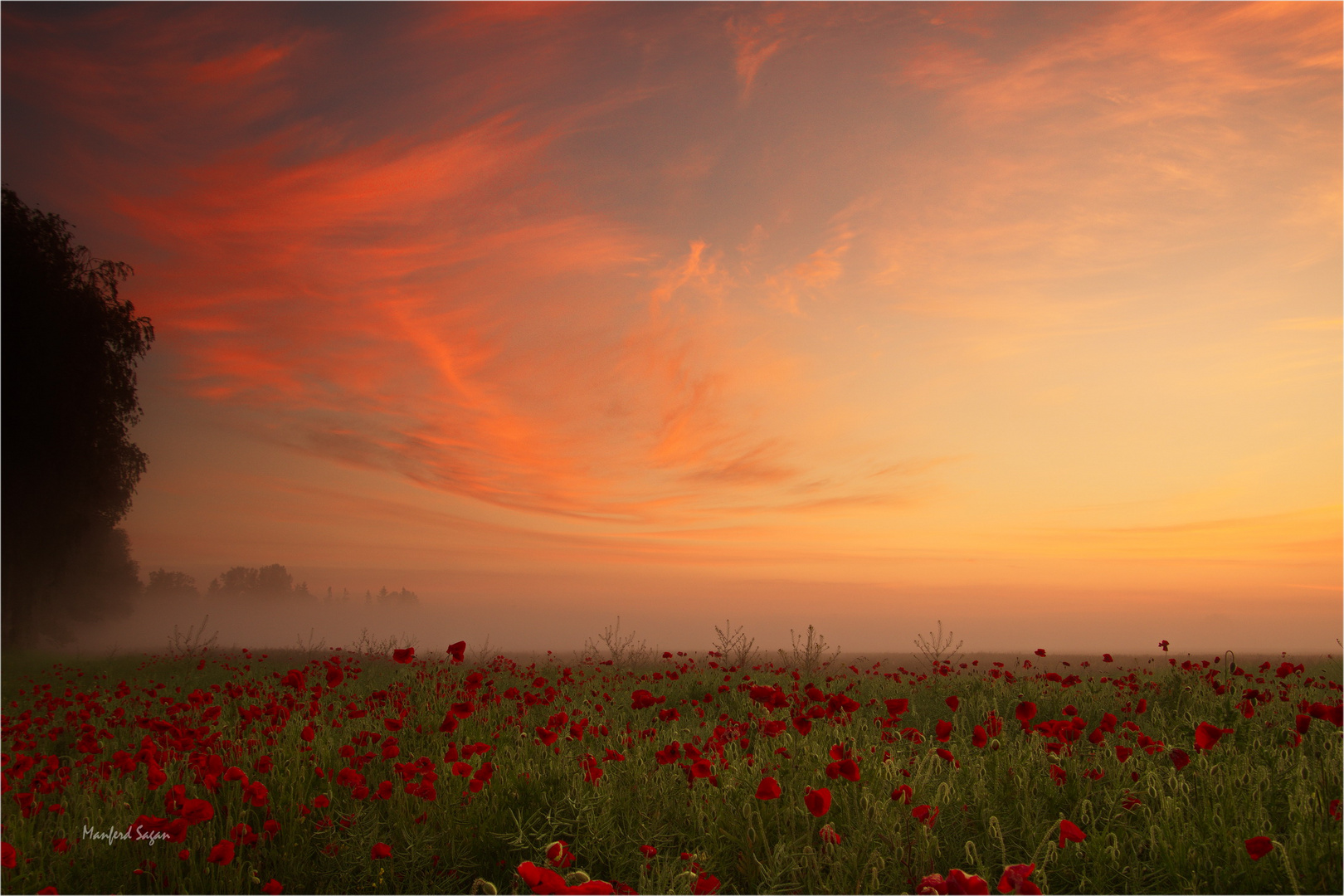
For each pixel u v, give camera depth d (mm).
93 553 51562
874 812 3971
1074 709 7734
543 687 9156
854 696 10250
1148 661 17438
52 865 4043
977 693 9820
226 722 7238
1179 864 3682
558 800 4523
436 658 11031
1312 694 9039
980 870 3471
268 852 4141
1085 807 4184
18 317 26984
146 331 31719
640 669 15914
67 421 28828
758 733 5758
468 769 4805
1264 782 4516
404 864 4035
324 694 9625
